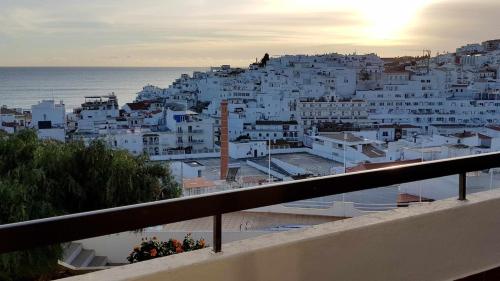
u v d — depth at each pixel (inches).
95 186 238.4
